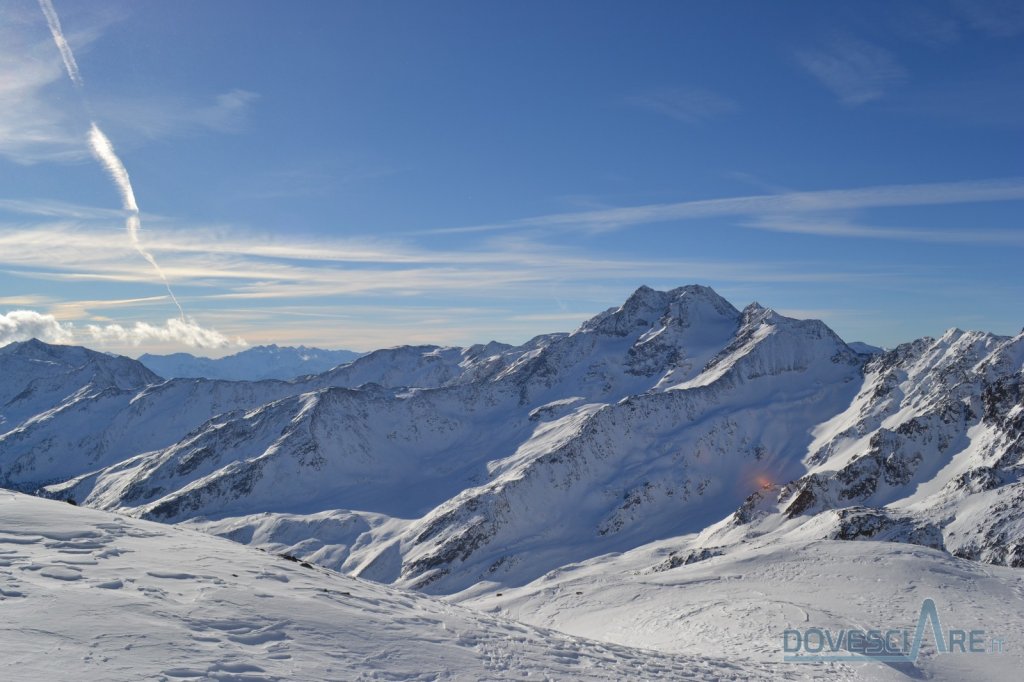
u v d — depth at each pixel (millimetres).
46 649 11430
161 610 14453
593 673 18328
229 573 18688
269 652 13742
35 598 13594
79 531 19812
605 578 78750
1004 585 44469
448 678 14969
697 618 43188
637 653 23094
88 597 14242
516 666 17156
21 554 16578
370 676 13914
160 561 18422
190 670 11891
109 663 11414
